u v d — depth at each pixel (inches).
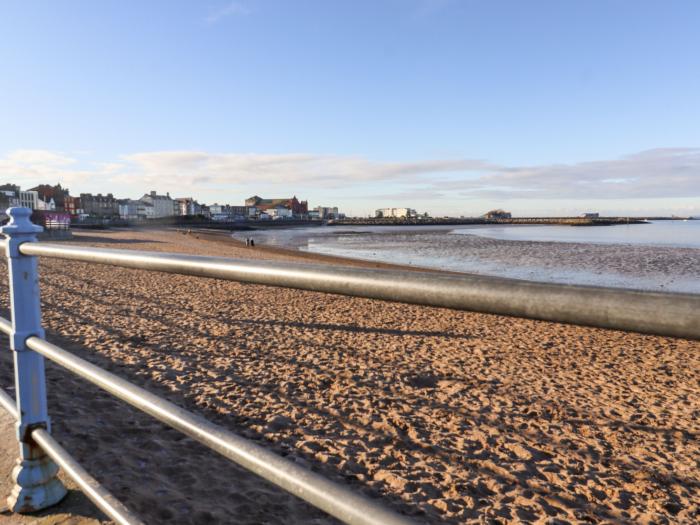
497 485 123.0
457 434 153.3
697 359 251.9
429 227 6378.0
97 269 573.6
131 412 147.5
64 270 546.3
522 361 241.6
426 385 199.9
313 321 323.0
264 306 375.6
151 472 111.9
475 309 24.7
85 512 74.0
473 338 289.0
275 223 6107.3
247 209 7386.8
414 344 269.3
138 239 1611.7
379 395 184.4
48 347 61.5
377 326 314.2
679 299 18.2
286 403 171.8
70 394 158.2
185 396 173.6
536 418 169.2
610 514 112.9
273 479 30.5
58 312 314.3
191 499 102.1
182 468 116.0
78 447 120.0
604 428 162.9
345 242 2361.0
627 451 146.6
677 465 138.3
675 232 3494.1
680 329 17.8
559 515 111.1
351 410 168.4
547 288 22.2
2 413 114.4
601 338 294.8
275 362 222.8
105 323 288.4
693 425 166.9
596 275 899.4
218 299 401.1
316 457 133.4
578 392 197.8
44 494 74.7
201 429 36.5
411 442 145.7
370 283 28.8
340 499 26.5
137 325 287.9
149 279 508.1
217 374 200.2
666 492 123.6
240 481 113.0
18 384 70.1
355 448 140.1
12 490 75.7
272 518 98.8
